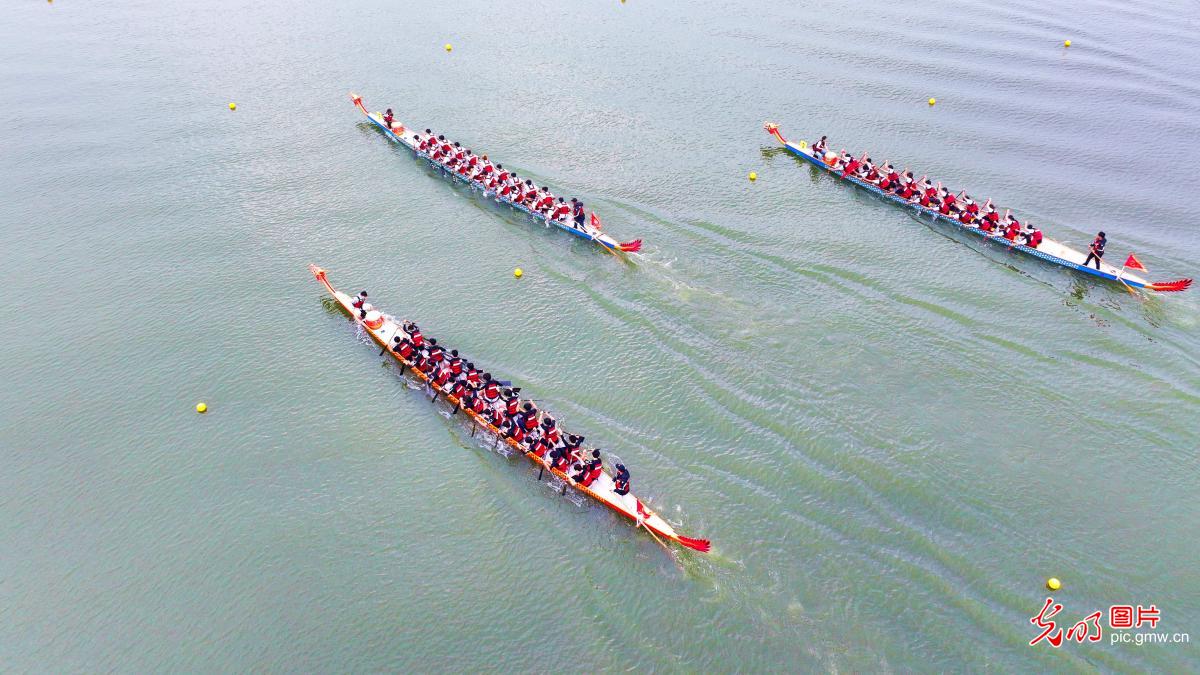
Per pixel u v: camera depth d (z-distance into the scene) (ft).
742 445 111.45
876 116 208.54
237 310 143.02
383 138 205.05
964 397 118.42
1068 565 94.38
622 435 114.11
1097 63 240.32
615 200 171.42
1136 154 188.65
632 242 152.66
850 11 284.61
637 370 125.39
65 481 113.19
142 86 234.99
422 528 103.86
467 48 259.80
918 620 89.04
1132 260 140.36
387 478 110.83
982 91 221.46
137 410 123.65
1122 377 122.21
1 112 217.56
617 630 90.63
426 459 113.50
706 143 197.06
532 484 108.47
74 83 236.84
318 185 182.80
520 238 161.17
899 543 97.50
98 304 145.18
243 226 167.02
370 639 91.66
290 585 98.02
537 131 203.82
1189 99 216.54
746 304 138.41
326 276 151.12
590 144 196.65
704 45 255.91
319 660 90.07
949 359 125.49
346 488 109.81
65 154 196.03
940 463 107.55
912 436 111.55
